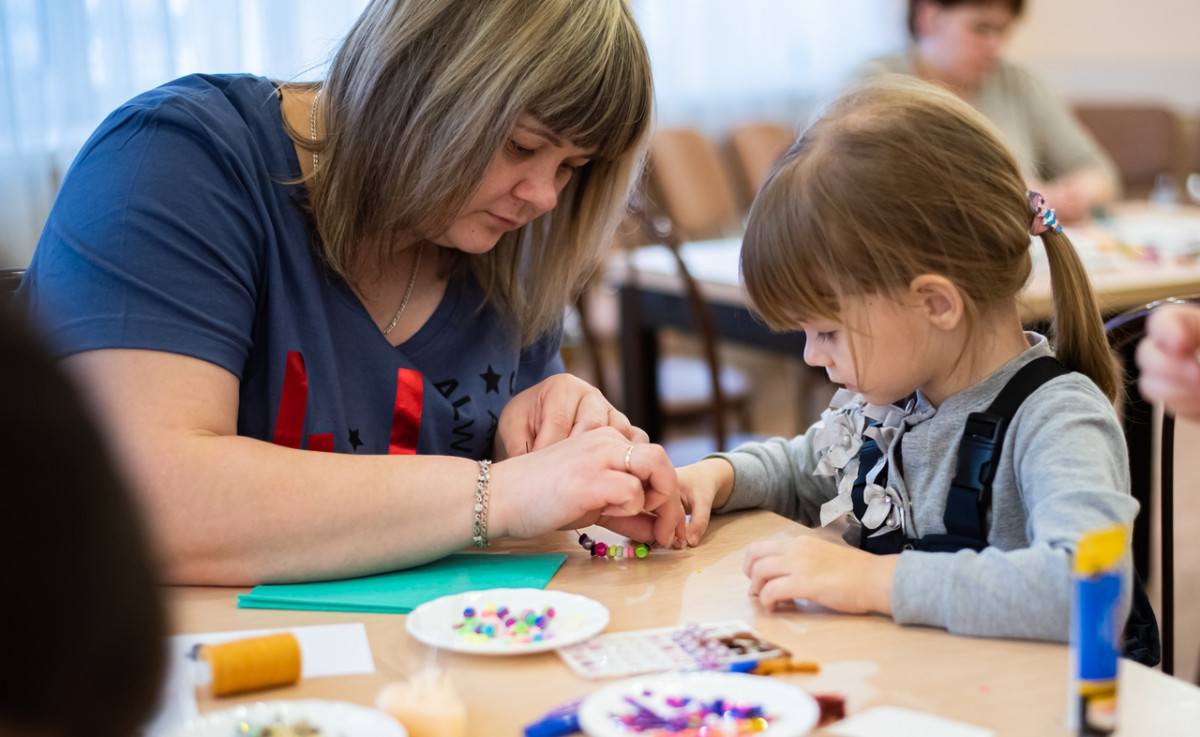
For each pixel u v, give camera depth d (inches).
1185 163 193.0
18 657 12.5
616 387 140.9
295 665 29.2
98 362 38.1
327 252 45.0
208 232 41.1
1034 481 36.8
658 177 156.0
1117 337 50.6
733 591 36.6
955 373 40.6
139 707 13.9
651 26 188.1
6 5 125.3
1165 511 49.9
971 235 38.9
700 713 26.3
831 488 49.4
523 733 26.6
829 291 39.5
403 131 42.1
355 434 47.5
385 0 43.1
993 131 41.1
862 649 31.3
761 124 182.2
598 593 36.7
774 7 196.9
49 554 12.5
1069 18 227.6
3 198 127.0
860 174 38.9
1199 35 225.5
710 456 48.4
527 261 52.4
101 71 131.4
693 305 103.3
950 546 39.2
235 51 139.2
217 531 36.9
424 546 38.2
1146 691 28.2
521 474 39.4
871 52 204.7
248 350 42.4
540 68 40.8
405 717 25.8
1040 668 29.9
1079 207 124.1
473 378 51.3
